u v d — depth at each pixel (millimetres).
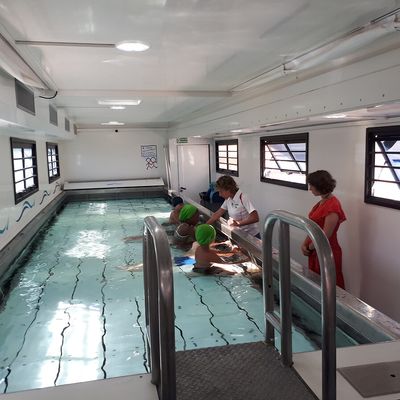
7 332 3080
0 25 2252
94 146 11867
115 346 2838
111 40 2580
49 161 9273
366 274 4184
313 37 2561
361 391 1476
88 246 5727
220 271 4188
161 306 1167
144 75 3807
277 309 3240
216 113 6207
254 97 4469
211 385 1535
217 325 3062
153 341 1469
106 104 6098
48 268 4715
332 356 1253
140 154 12141
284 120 3725
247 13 2107
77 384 1512
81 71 3551
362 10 2072
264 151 7055
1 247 4852
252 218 4711
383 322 2275
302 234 5461
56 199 9547
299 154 5766
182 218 5410
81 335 3014
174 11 2064
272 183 6680
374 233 4023
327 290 1227
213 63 3281
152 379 1494
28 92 4242
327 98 2938
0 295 3830
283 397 1459
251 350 1782
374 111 2986
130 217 8117
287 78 3604
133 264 4801
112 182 11656
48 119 5602
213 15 2133
